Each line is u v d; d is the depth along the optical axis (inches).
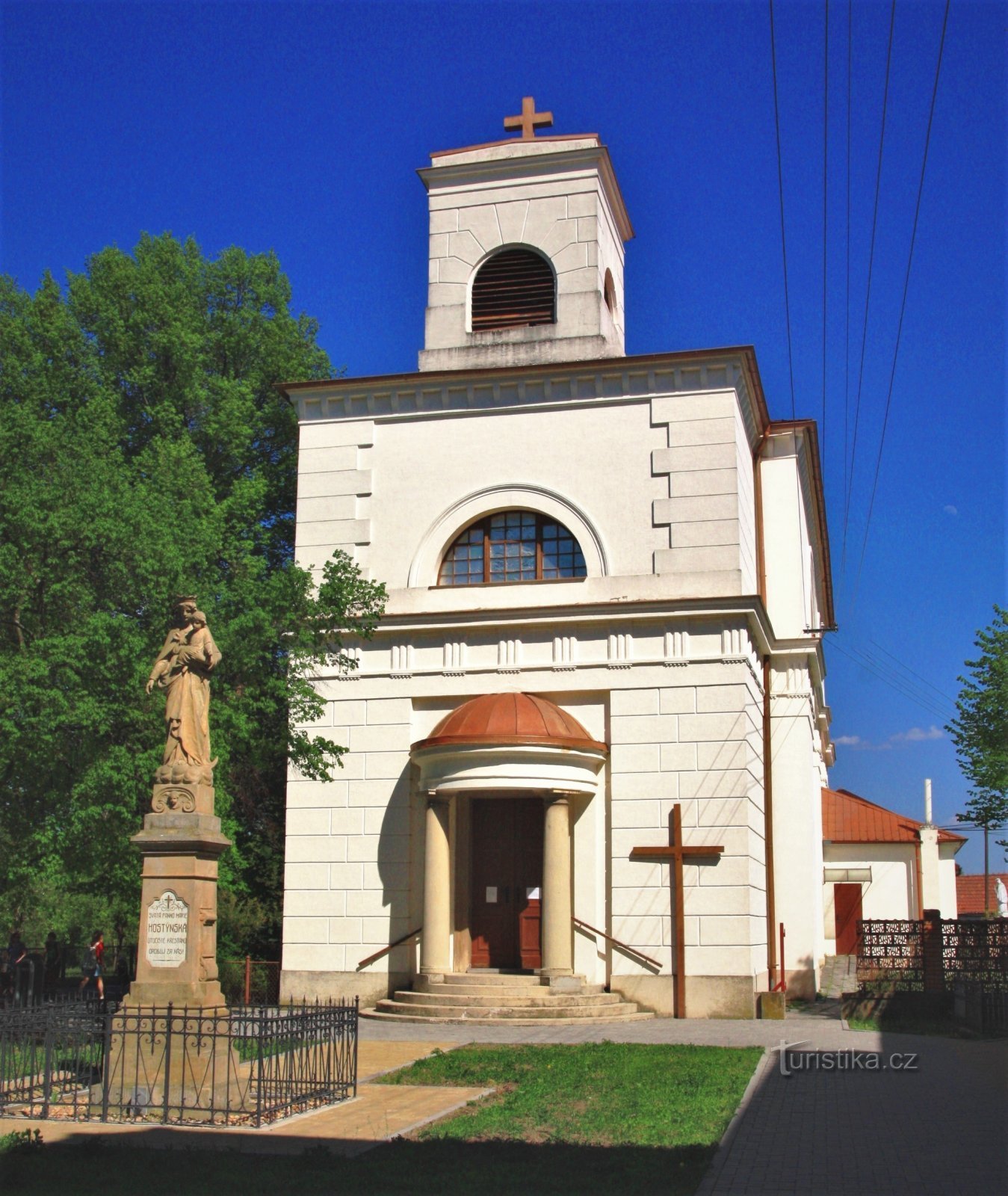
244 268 1508.4
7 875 878.4
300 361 1476.4
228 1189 411.2
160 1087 559.8
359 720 1083.9
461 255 1219.2
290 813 1081.4
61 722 808.3
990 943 986.1
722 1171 435.5
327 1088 586.9
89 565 878.4
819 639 1194.6
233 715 881.5
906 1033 853.2
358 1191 408.5
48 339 1318.9
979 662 1578.5
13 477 900.0
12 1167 443.5
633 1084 616.1
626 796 1016.2
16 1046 610.5
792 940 1107.3
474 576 1116.5
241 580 960.3
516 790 992.9
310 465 1155.9
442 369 1186.0
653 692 1028.5
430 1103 573.9
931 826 1723.7
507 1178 423.2
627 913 995.9
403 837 1055.0
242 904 1145.4
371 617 1011.9
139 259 1471.5
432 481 1127.6
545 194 1213.1
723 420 1072.2
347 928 1050.7
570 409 1109.7
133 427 1359.5
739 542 1048.2
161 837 600.1
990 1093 596.7
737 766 1001.5
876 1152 466.9
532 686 1054.4
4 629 873.5
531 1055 721.0
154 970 591.8
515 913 1029.2
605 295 1225.4
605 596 1061.8
